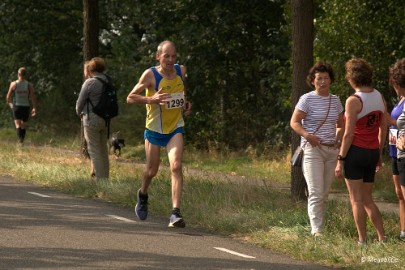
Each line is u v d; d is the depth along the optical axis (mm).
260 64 46156
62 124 62062
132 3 51719
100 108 26641
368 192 17422
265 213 20422
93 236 17719
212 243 17484
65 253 15789
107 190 24422
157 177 27000
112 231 18453
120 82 56188
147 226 19359
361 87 17125
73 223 19344
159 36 47406
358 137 17016
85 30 34531
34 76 61750
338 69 35531
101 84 26688
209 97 47625
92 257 15492
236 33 45969
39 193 24688
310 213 18172
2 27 60125
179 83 19219
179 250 16516
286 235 17922
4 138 57719
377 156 17219
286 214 20078
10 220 19453
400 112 17703
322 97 18172
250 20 45344
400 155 16953
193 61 46156
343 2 35188
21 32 60031
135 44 56250
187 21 46531
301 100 18156
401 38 35031
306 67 23297
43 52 60562
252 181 28281
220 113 47812
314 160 18125
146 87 19156
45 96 62531
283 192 24875
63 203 22688
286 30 40594
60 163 32469
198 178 27891
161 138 19328
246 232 18781
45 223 19172
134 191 23797
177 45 46312
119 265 14852
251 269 14977
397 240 17453
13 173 29703
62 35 60438
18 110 42719
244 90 47312
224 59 46688
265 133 46156
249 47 46438
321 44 35781
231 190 23609
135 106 54781
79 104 26828
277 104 42938
